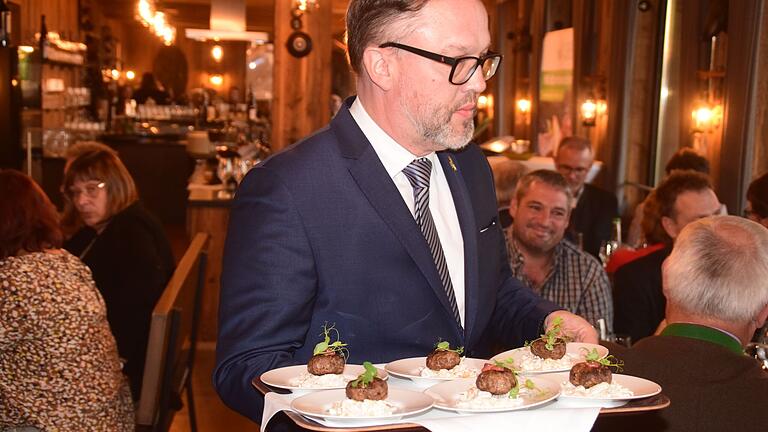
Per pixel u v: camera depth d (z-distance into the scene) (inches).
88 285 108.7
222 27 499.5
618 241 185.2
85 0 633.6
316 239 63.4
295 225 63.1
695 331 77.2
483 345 77.7
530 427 50.6
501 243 77.9
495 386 54.5
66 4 570.9
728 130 207.9
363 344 65.1
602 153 335.6
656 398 56.7
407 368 62.5
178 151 552.7
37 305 101.9
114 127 649.0
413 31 62.6
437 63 62.6
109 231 147.2
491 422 50.3
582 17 352.2
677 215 143.9
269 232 62.9
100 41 671.1
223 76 889.5
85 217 151.6
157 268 145.5
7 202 106.9
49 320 102.4
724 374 73.4
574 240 181.3
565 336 69.6
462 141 65.2
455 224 71.1
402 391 55.3
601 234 238.8
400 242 65.0
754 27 200.7
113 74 699.4
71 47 496.4
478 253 71.2
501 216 170.9
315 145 65.9
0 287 101.4
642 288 137.3
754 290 75.6
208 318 266.4
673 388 73.9
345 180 64.7
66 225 163.8
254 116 547.2
